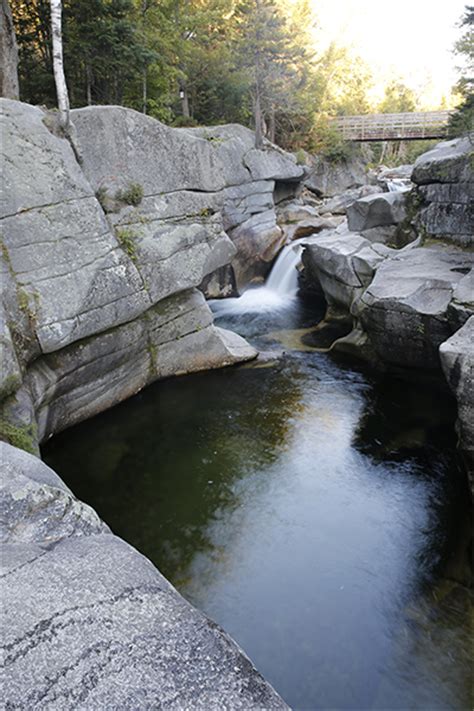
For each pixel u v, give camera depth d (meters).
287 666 5.23
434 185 14.40
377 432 9.84
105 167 9.79
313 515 7.55
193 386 11.65
